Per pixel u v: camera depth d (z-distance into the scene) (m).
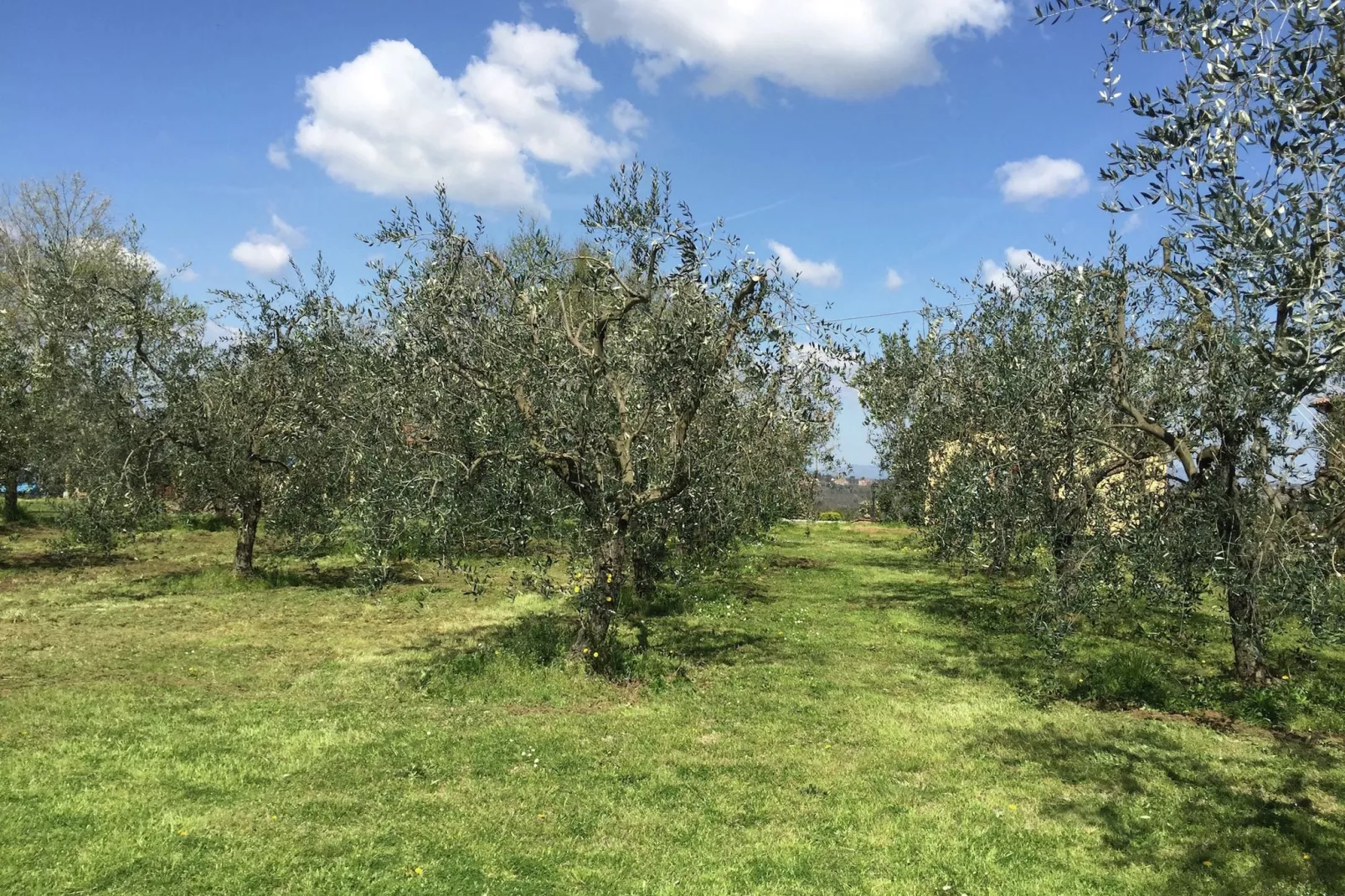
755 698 8.66
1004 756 7.11
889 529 29.75
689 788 6.28
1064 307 9.12
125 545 18.69
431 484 8.60
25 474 19.27
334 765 6.45
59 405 14.70
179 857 4.88
